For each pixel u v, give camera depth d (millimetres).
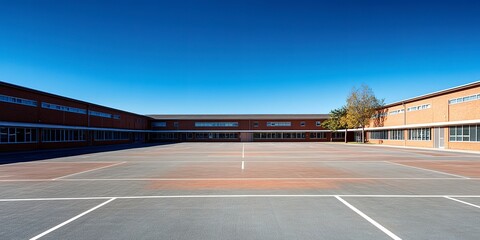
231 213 7109
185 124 74875
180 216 6879
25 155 26000
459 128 34781
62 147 37844
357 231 5852
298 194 9211
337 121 66438
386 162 19562
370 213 7098
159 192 9562
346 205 7848
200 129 74688
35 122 33219
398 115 48938
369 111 57000
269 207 7648
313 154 27578
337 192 9523
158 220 6578
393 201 8297
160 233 5754
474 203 8062
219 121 74938
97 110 46969
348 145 51031
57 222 6457
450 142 36344
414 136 44312
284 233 5746
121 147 42375
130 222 6441
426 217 6777
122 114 56562
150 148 39531
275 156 25000
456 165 17719
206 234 5699
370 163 18875
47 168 16172
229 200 8422
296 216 6859
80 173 14141
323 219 6625
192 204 7977
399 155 26172
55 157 23828
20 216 6918
